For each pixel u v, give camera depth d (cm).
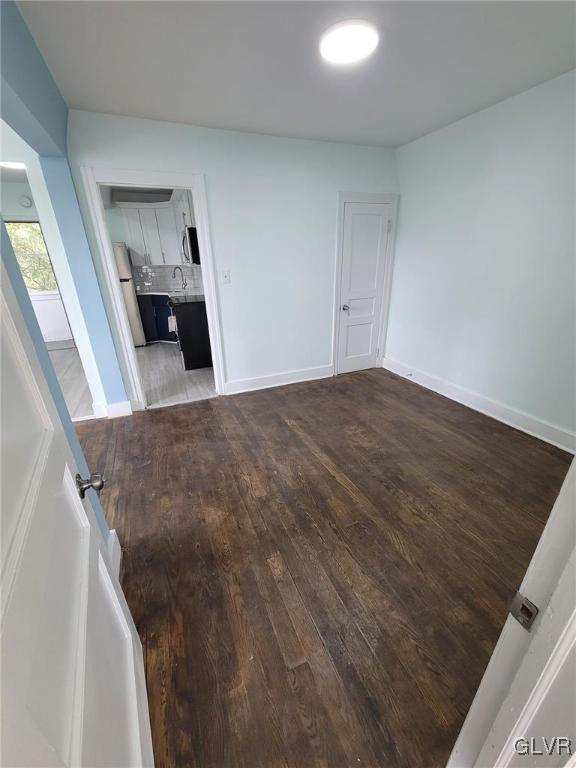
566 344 238
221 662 122
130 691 93
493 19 147
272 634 131
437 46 166
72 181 241
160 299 568
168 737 103
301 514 191
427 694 113
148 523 185
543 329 249
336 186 328
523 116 230
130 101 218
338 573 155
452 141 283
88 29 147
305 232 332
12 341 60
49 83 183
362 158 330
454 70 191
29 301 107
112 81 193
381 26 150
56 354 521
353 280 374
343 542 172
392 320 404
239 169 287
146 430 285
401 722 106
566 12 143
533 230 244
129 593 147
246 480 220
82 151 239
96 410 305
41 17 140
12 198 466
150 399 346
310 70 184
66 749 48
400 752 100
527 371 265
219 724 106
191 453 251
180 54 167
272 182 303
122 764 73
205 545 171
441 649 125
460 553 165
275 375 374
